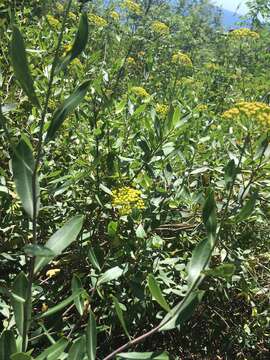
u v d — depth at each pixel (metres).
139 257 0.53
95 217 0.60
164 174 0.59
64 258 0.58
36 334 0.43
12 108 0.41
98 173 0.58
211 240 0.34
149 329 0.59
